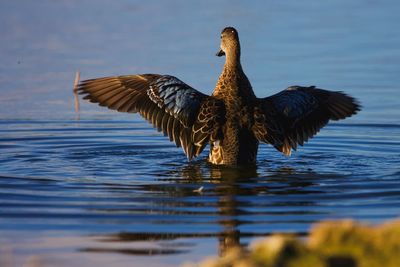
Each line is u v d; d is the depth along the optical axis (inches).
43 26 934.4
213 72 772.6
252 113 505.0
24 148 596.1
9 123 681.6
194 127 503.2
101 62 804.6
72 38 888.3
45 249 352.5
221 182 473.7
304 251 272.7
